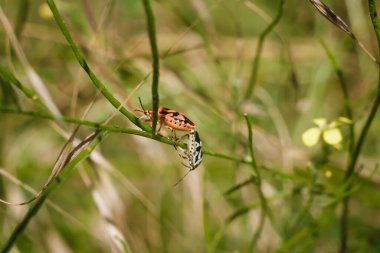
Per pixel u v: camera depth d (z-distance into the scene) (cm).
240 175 29
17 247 28
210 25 29
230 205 29
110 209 26
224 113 28
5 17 25
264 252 28
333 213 25
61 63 30
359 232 30
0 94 27
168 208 30
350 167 24
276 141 29
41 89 25
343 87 24
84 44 28
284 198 28
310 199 25
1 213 29
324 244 29
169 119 22
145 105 28
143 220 30
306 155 28
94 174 26
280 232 27
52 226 28
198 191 28
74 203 30
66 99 30
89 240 30
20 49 25
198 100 29
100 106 30
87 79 30
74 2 30
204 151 23
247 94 27
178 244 29
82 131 29
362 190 29
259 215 29
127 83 29
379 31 22
